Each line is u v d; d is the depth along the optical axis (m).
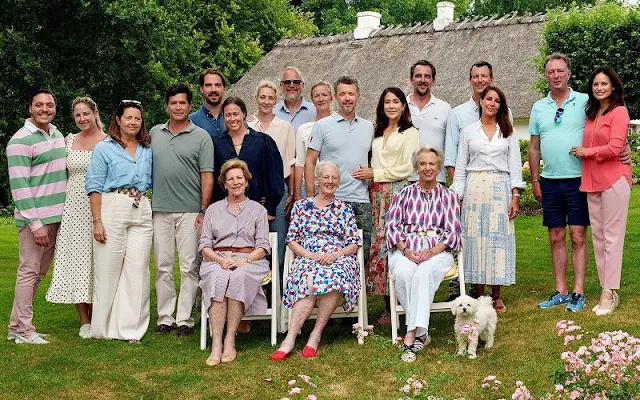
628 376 4.57
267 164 6.79
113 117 6.71
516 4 35.34
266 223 6.54
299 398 5.16
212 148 6.77
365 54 23.12
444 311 6.80
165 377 5.65
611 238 6.52
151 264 10.10
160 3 26.81
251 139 6.79
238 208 6.52
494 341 6.19
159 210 6.71
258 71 24.42
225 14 30.20
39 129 6.53
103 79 20.83
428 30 22.81
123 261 6.68
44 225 6.55
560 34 11.94
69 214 6.67
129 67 21.38
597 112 6.60
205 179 6.71
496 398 5.08
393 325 6.35
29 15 20.28
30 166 6.49
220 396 5.30
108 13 20.16
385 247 6.86
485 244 6.89
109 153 6.61
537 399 4.98
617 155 6.41
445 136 7.28
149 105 21.92
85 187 6.62
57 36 20.70
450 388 5.27
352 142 6.89
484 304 6.06
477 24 21.91
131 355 6.19
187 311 6.79
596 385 4.52
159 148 6.74
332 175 6.45
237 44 29.81
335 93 6.93
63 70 21.02
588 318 6.45
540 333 6.23
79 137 6.80
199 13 29.95
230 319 6.14
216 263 6.30
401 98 6.89
